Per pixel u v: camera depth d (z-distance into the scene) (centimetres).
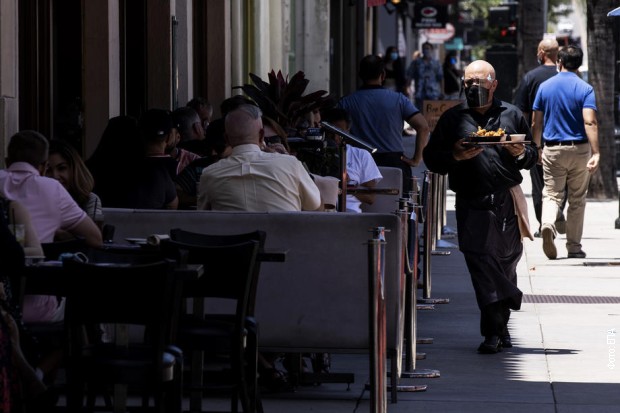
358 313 2097
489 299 2506
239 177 2209
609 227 4772
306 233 2095
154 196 2431
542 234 3809
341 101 3609
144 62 3538
